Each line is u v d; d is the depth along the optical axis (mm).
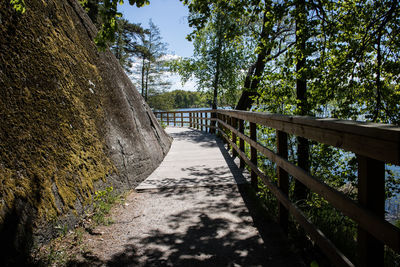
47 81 3205
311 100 5637
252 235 2748
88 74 4379
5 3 2896
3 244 1972
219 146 9008
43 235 2371
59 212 2641
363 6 5312
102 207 3346
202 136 12391
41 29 3430
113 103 5035
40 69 3141
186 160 6762
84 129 3672
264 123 3357
